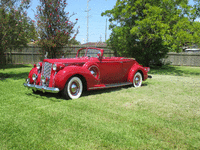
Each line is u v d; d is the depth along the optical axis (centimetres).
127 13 1205
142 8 1220
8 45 792
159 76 955
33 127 272
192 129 276
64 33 838
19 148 215
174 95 498
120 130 267
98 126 279
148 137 248
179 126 286
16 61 1455
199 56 1755
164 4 1148
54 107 372
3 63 823
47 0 809
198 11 1183
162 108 375
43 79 435
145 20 1073
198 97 475
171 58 1808
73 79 444
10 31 757
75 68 446
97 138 241
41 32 827
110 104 402
